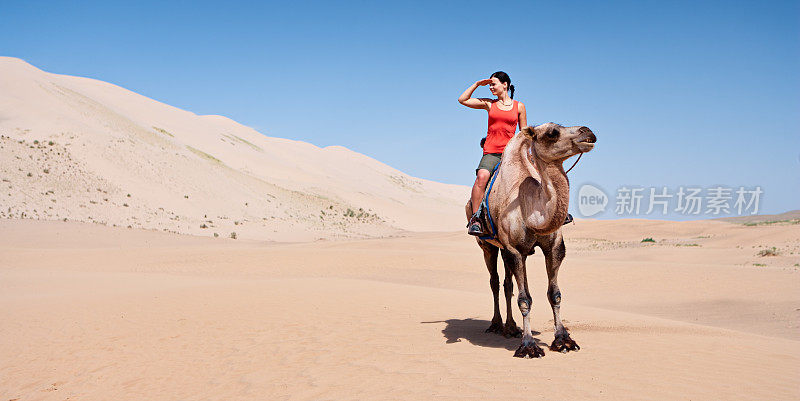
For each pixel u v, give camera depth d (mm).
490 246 9523
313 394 6195
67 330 12688
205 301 15883
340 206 126562
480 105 8938
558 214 6918
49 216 65250
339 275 32344
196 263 37156
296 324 11523
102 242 55625
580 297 24531
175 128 147500
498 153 8734
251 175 127500
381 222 125688
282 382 6938
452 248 50219
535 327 10570
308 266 35531
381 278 30906
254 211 95438
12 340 11914
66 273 31953
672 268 30219
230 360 8695
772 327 16000
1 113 92938
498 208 7824
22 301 18312
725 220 80438
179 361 9047
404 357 7711
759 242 51094
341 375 6945
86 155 86375
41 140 85938
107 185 80688
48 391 8008
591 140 6535
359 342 9156
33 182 72062
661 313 19688
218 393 6867
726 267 30062
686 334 9633
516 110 8727
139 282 25812
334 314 12609
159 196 84750
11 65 114625
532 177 7453
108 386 7977
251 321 12234
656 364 6789
